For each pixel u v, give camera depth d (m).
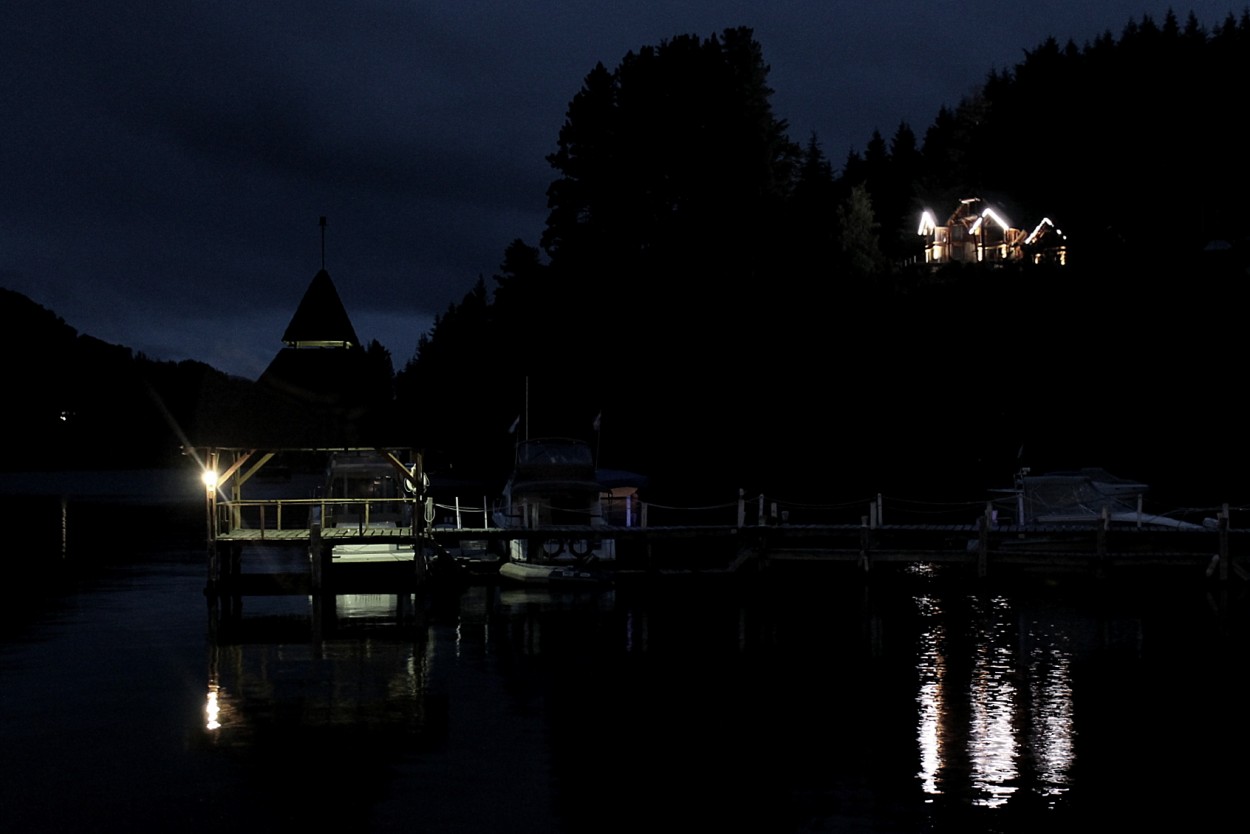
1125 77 83.06
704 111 84.88
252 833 14.92
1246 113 80.00
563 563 38.50
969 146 103.31
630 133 84.44
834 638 28.28
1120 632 28.95
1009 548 40.19
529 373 87.88
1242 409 65.25
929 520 61.12
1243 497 61.72
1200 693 22.31
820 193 95.56
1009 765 17.77
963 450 71.81
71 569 43.56
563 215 87.56
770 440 74.94
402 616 31.95
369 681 23.41
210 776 17.16
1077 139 82.69
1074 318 72.12
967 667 24.78
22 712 20.81
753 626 30.09
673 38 86.81
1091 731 19.61
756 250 82.44
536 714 20.77
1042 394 70.75
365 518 37.31
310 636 28.69
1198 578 37.97
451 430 33.91
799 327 77.44
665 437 77.75
